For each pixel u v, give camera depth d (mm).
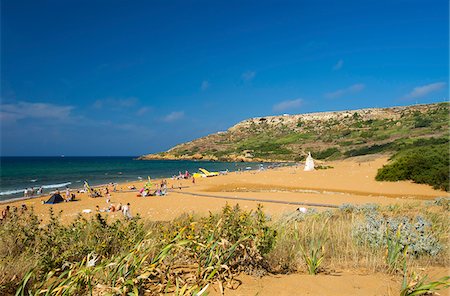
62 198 29422
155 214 20391
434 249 4492
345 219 8492
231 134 195875
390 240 4629
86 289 3023
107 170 81812
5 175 65062
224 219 4098
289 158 119625
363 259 4203
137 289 2842
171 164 117000
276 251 4117
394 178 32969
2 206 26594
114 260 3389
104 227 5230
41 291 2912
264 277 3426
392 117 145750
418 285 3115
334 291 3025
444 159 30922
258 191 33719
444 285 3205
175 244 3342
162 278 3129
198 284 3129
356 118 163625
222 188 37125
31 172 74312
